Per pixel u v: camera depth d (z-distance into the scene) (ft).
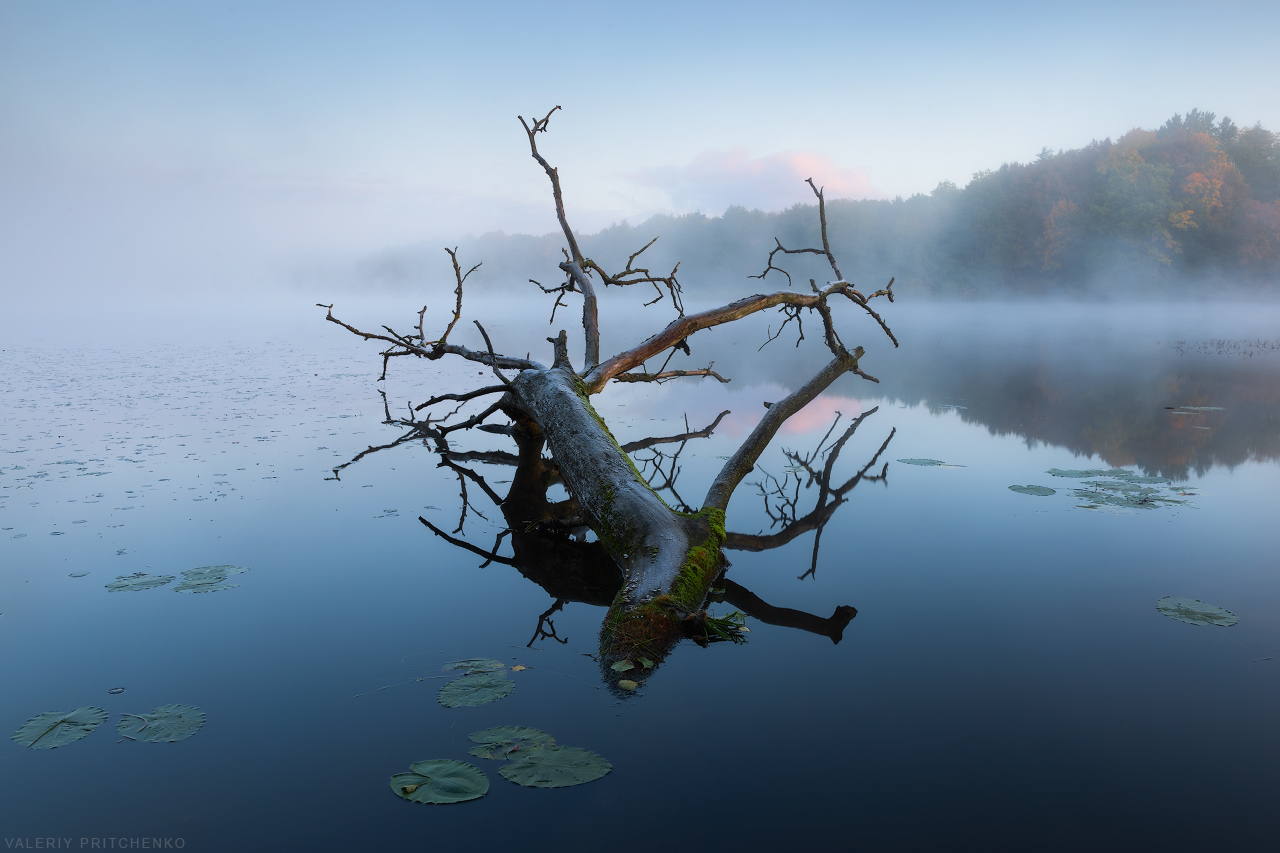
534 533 13.65
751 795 5.91
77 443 20.33
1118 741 6.66
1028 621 9.33
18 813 5.78
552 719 7.14
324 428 23.09
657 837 5.41
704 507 13.12
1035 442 20.66
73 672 8.11
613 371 20.02
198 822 5.64
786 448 20.29
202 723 7.09
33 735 6.84
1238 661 8.20
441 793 5.96
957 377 35.40
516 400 19.81
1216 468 17.39
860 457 19.10
